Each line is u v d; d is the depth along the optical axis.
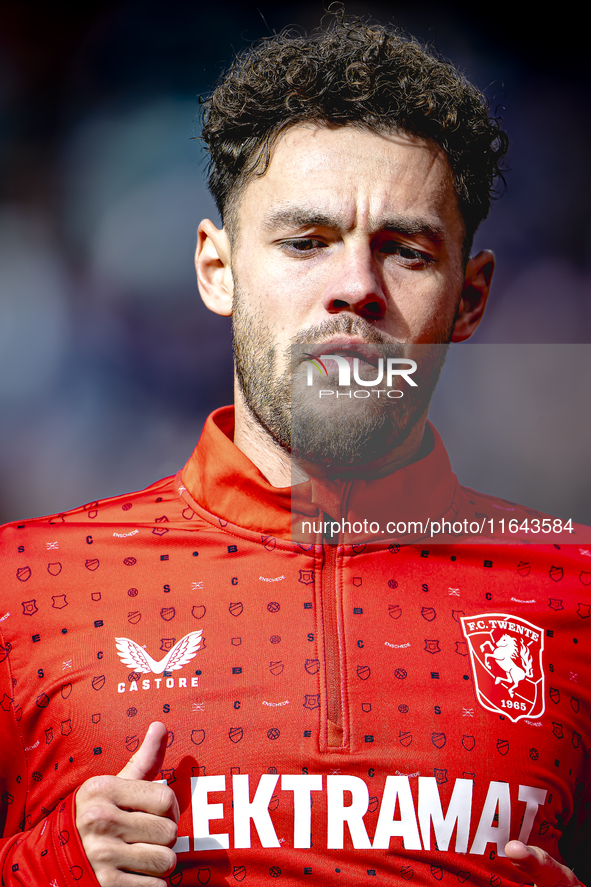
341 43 5.07
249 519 4.75
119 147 19.98
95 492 18.94
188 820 4.08
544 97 20.58
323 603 4.55
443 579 4.75
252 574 4.62
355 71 4.76
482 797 4.21
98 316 19.55
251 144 4.89
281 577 4.61
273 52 5.15
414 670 4.41
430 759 4.21
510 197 20.55
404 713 4.29
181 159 19.81
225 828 4.07
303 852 4.03
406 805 4.12
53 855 3.91
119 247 19.67
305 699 4.26
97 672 4.38
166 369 19.45
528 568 4.92
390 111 4.70
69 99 20.06
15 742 4.43
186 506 5.05
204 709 4.26
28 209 19.86
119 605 4.56
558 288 20.47
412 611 4.59
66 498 18.86
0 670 4.52
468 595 4.72
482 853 4.16
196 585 4.61
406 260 4.72
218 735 4.20
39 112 20.03
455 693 4.38
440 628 4.56
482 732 4.32
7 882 4.00
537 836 4.32
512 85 20.58
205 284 5.38
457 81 5.16
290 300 4.66
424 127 4.76
